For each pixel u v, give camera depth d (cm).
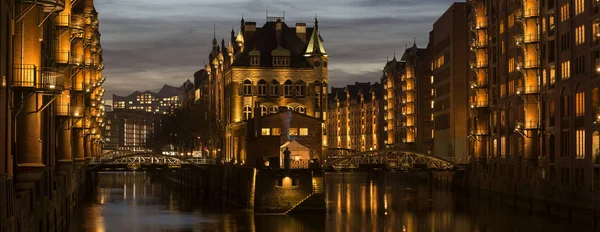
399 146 18000
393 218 8219
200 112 17112
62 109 5953
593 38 7619
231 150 13525
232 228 7406
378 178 17025
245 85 13450
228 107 13875
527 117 9488
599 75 7425
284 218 8256
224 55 15050
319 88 13550
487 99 11531
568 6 8350
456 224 7631
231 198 10419
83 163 8050
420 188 13050
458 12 13150
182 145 18012
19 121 4219
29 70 4156
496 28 11100
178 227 7456
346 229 7344
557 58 8669
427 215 8469
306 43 13988
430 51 16200
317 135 10731
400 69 18700
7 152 3831
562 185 8425
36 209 4866
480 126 11588
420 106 16138
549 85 8962
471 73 12500
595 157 7531
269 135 10162
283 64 13512
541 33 9225
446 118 13725
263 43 13812
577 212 7938
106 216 8388
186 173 14650
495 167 11119
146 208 9406
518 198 9988
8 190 3816
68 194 7425
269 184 8675
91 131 9356
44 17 4525
